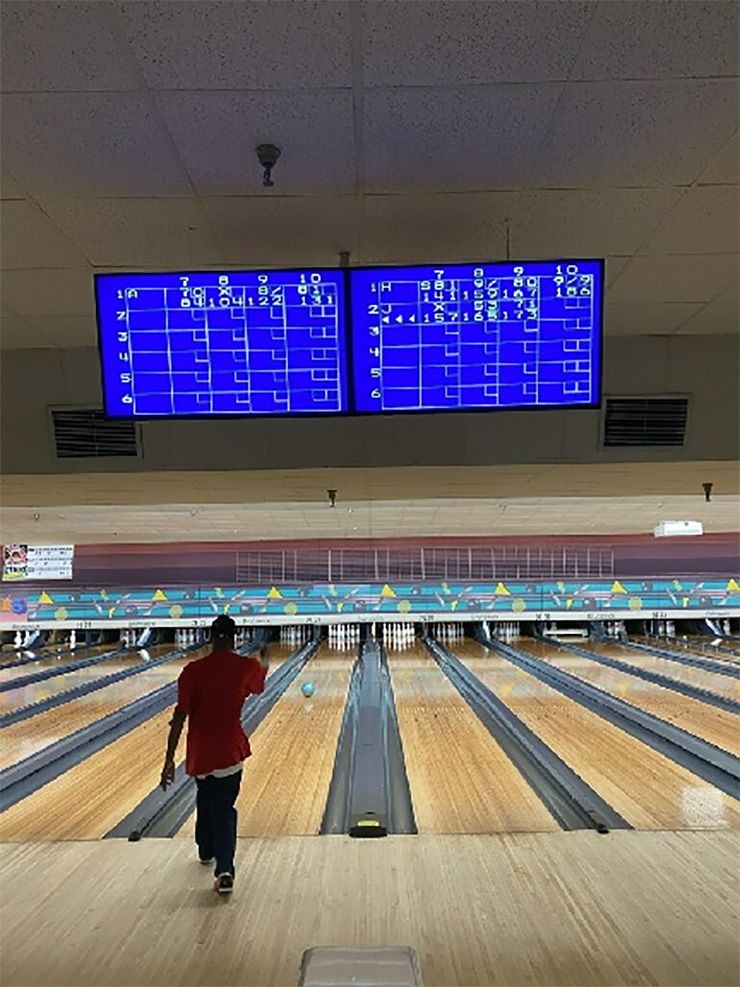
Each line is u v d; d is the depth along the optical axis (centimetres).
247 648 1259
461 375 243
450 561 1237
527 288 241
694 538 1227
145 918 267
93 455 372
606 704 682
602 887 287
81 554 1248
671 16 161
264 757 511
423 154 214
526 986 220
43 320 335
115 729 626
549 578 1230
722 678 837
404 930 255
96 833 367
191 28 163
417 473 450
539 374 243
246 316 243
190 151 211
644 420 364
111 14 158
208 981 226
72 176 223
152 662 1088
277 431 372
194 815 399
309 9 158
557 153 214
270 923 262
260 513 817
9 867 316
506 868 305
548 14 160
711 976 225
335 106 191
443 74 179
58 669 1019
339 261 284
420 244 271
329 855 321
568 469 440
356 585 1237
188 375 245
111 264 283
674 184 232
